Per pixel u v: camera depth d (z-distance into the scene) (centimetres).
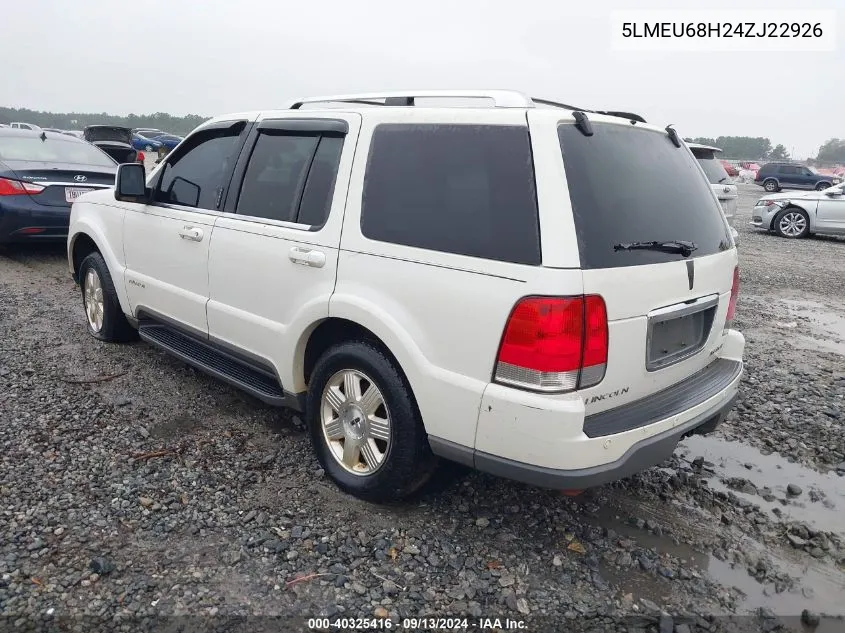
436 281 291
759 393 527
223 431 412
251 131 409
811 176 3584
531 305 262
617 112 346
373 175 328
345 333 349
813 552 321
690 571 304
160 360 524
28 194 795
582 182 276
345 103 371
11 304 657
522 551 311
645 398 307
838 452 429
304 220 358
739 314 798
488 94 305
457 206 293
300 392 372
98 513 319
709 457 421
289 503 338
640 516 346
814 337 707
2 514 313
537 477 271
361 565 295
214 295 416
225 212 409
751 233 1669
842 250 1380
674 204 323
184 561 290
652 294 290
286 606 268
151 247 470
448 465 339
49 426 402
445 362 291
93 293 558
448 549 309
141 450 383
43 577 275
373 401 329
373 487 331
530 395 266
